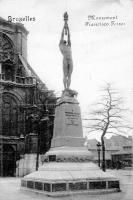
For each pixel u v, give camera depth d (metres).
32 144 45.84
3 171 44.25
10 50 52.72
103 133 25.45
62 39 15.72
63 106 14.95
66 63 15.57
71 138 14.58
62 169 13.40
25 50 54.53
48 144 46.69
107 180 13.38
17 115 48.09
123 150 54.66
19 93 48.94
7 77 50.19
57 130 15.14
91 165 14.08
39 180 13.47
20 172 43.84
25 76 50.75
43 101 47.94
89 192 12.81
